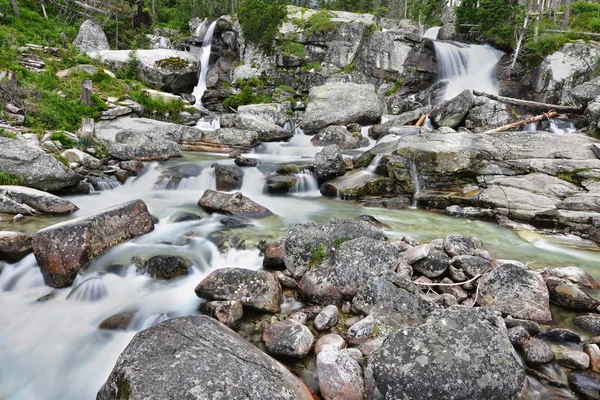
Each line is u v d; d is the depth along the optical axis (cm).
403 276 466
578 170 894
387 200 984
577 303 479
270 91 2516
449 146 1020
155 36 2950
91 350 423
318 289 494
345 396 325
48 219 751
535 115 1591
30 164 875
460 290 510
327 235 568
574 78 1672
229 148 1531
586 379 355
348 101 2027
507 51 2222
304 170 1141
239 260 619
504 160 990
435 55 2372
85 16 2838
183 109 1945
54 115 1338
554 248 712
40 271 550
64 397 368
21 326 462
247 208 837
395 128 1573
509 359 317
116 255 596
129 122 1570
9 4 2506
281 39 2559
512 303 470
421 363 310
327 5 4312
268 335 420
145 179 1099
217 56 2873
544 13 2564
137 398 277
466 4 2402
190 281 552
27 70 1582
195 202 936
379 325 426
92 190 993
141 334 353
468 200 919
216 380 292
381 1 4769
